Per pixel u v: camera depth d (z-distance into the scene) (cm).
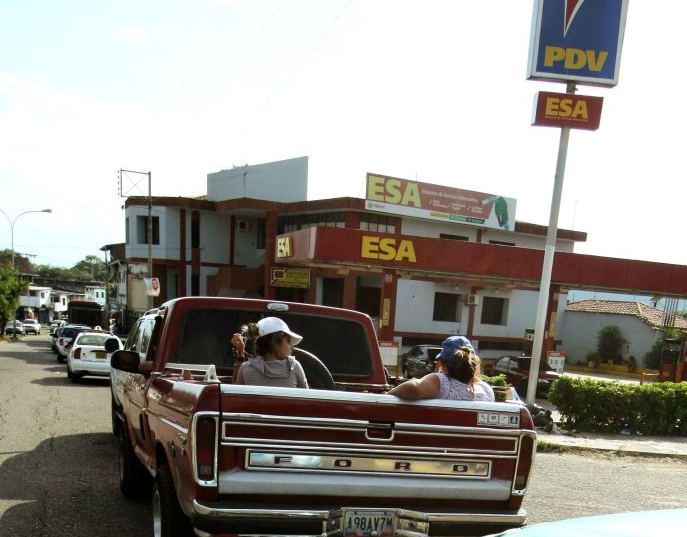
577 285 2022
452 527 307
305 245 1716
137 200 3194
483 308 2716
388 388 485
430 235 2566
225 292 2861
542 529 213
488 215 2642
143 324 603
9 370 1819
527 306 2814
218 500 282
